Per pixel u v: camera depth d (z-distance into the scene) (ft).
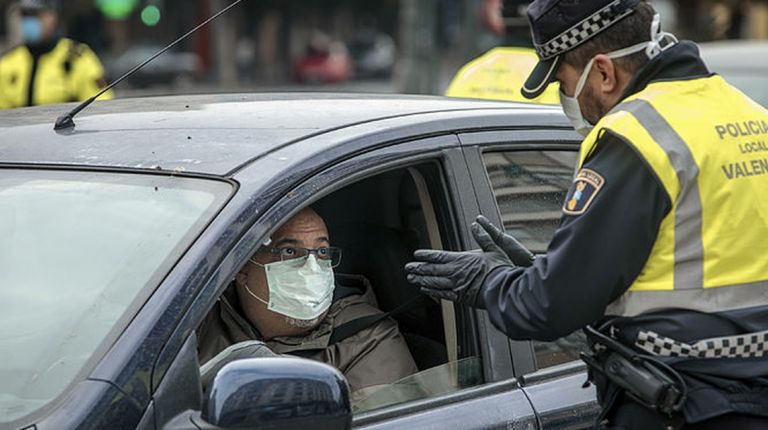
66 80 53.21
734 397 16.31
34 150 19.29
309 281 19.40
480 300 17.26
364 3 399.85
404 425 17.80
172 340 15.21
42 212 17.69
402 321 21.36
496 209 20.01
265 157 17.53
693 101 16.78
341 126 18.83
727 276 16.30
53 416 14.60
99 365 14.94
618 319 16.57
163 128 19.35
